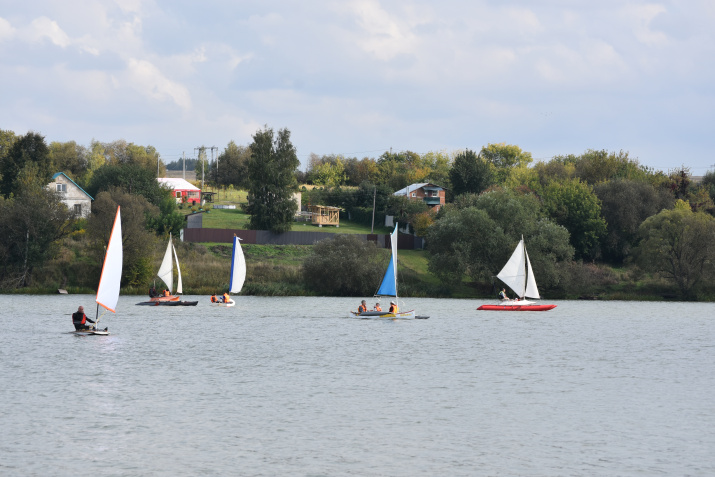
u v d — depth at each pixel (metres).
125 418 41.25
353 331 84.06
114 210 134.75
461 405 45.62
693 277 142.88
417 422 41.25
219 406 44.44
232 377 54.00
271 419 41.44
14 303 112.19
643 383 53.78
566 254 143.75
